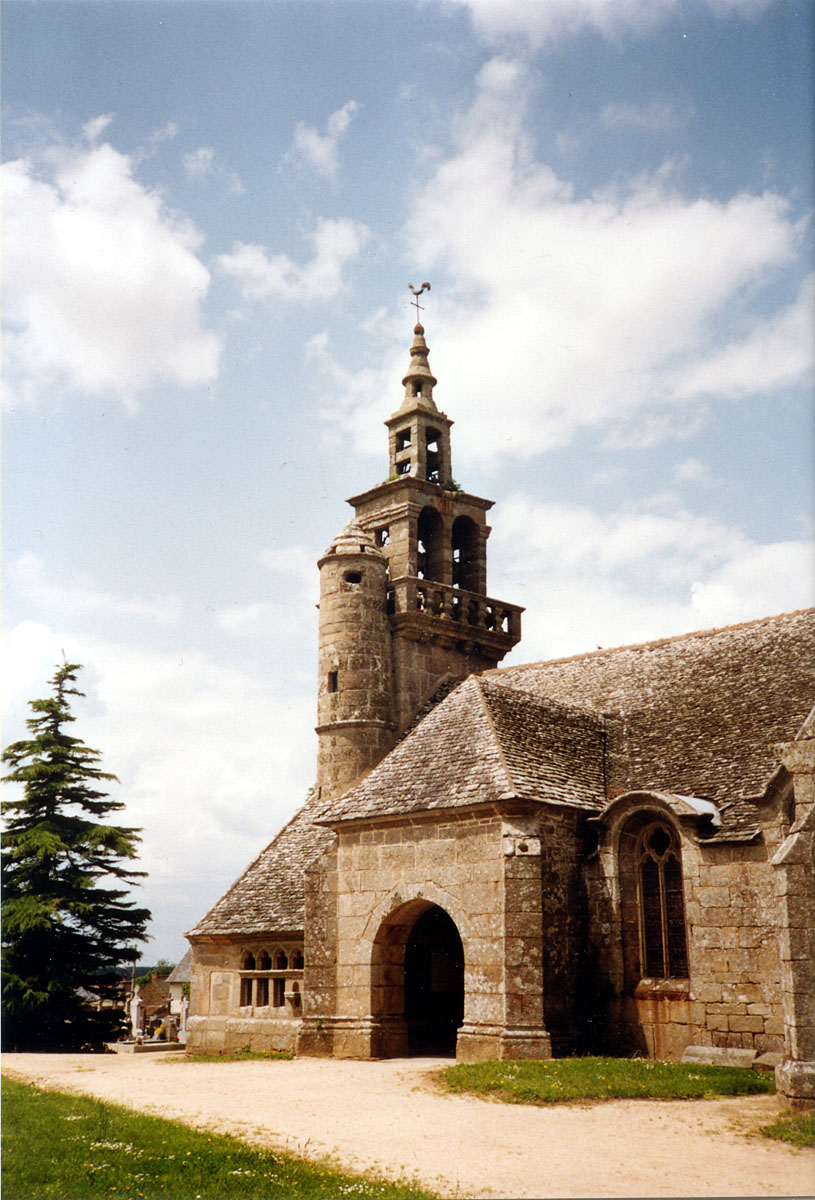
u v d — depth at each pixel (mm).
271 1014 29688
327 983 26672
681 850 22875
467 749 25812
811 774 18172
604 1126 15797
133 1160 14508
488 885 23609
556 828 24344
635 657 31703
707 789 24078
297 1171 13758
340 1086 20422
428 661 35375
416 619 34688
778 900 17891
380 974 25859
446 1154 14500
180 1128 16375
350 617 34312
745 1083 18344
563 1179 13180
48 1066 25688
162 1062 27141
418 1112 17344
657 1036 22750
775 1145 14555
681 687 28781
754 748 24562
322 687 34188
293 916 29844
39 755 38625
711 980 21953
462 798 24250
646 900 24016
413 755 27281
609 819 24281
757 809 22250
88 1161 14469
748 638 29219
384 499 37094
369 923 25922
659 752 26547
